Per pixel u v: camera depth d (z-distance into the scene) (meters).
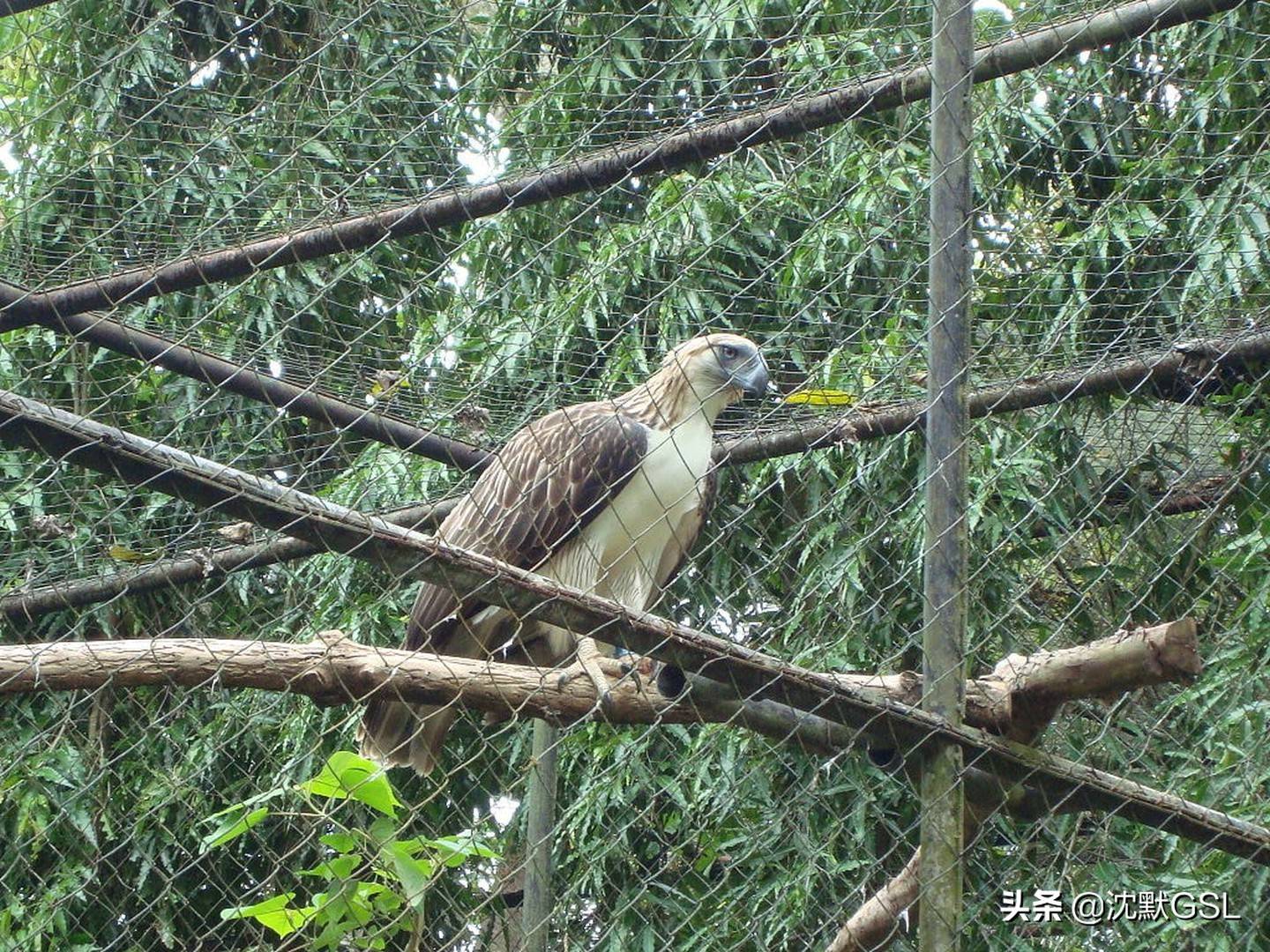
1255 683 10.75
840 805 11.13
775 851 10.79
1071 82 11.05
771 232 11.01
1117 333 11.01
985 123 10.93
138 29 7.83
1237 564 11.42
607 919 11.12
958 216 8.19
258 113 8.25
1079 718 10.78
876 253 10.97
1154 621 11.59
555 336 10.41
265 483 6.33
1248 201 10.55
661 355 12.30
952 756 7.88
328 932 7.12
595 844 11.05
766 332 12.16
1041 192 11.88
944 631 7.93
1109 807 8.41
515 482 11.05
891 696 8.03
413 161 8.87
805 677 7.56
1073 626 11.59
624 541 11.34
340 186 8.54
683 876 11.14
